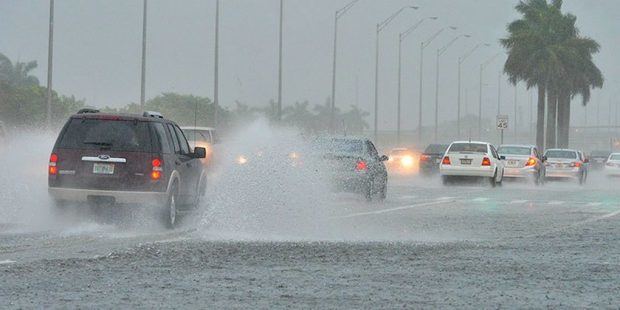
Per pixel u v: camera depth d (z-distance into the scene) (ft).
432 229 132.46
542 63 563.07
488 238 119.55
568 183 332.60
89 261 87.20
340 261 90.94
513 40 568.82
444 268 86.94
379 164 197.06
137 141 122.62
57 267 82.79
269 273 81.46
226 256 92.73
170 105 548.72
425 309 64.49
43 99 450.71
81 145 122.83
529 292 72.90
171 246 100.58
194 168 137.08
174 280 76.33
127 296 68.08
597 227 138.41
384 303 66.69
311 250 99.96
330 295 69.92
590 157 503.61
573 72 579.48
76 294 68.69
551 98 585.22
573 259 95.45
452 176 278.46
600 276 82.74
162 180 122.42
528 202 204.33
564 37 580.71
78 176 122.21
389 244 108.68
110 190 121.49
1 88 443.32
